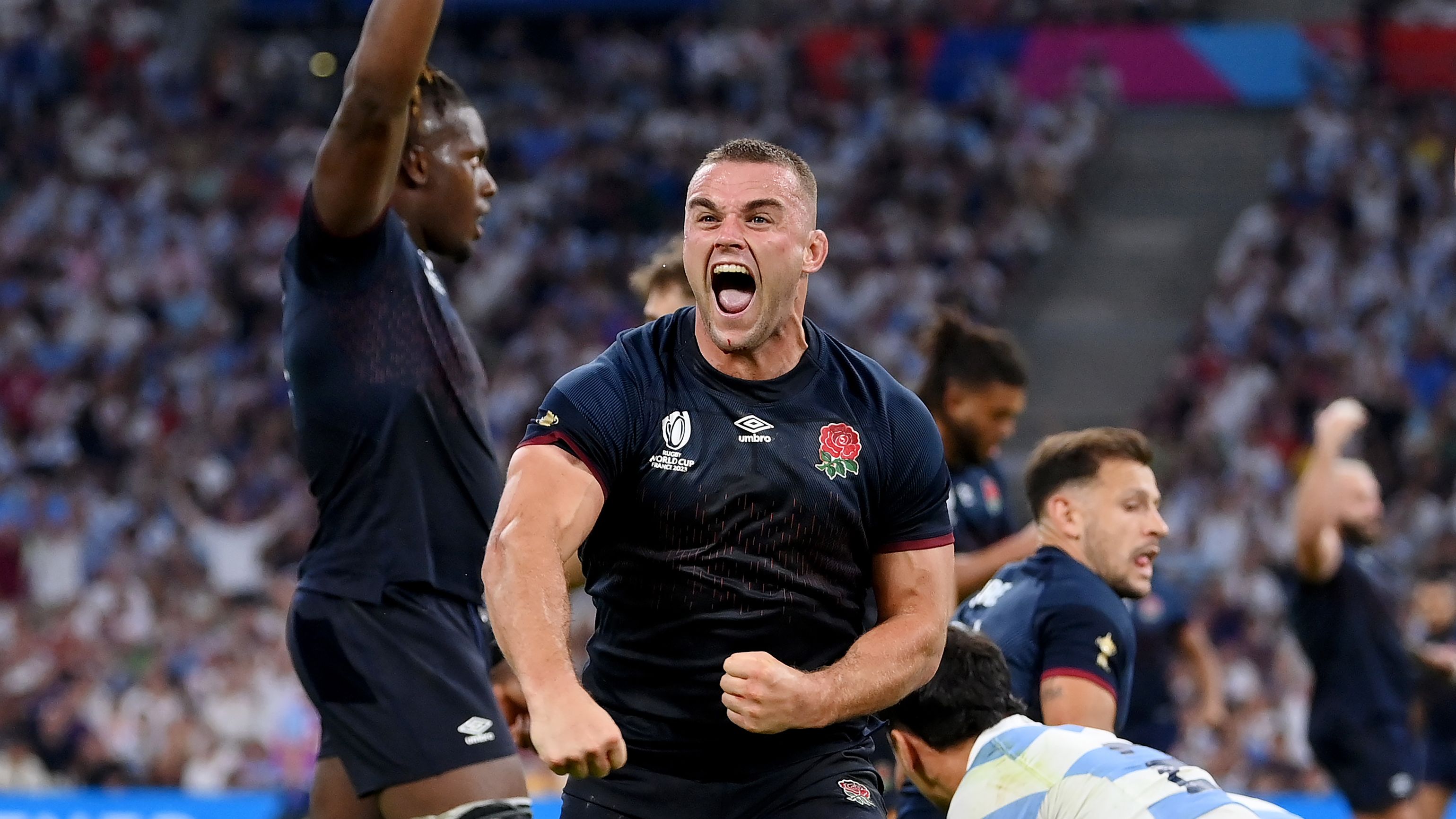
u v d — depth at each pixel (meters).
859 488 9.77
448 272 61.16
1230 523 43.53
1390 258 58.78
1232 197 68.75
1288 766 31.53
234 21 80.25
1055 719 12.95
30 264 61.31
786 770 9.97
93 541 44.47
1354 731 22.22
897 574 9.94
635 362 9.87
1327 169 64.75
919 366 49.50
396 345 11.35
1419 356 53.28
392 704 10.95
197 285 60.03
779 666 8.88
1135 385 57.69
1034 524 15.21
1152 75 75.19
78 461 50.22
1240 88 74.38
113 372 53.94
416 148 12.41
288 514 45.38
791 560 9.70
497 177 68.31
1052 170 67.12
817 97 73.38
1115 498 13.73
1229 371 53.34
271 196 65.19
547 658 8.77
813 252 9.91
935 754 11.21
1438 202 62.75
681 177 66.69
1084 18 76.75
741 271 9.48
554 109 72.12
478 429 11.77
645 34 80.94
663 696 9.86
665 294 14.68
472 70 75.38
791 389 9.85
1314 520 21.91
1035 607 13.38
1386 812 22.11
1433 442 47.09
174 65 75.44
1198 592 37.38
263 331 57.12
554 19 81.25
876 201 65.19
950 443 17.27
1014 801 10.20
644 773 9.98
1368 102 70.38
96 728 34.34
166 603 40.34
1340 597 22.41
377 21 10.41
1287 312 56.03
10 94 69.69
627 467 9.66
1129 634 13.43
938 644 9.72
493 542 9.23
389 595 11.15
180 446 49.06
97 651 37.66
